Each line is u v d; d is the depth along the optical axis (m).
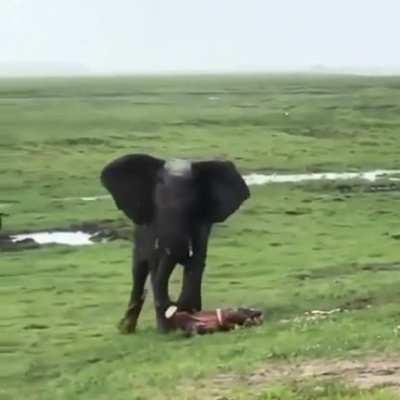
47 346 51.31
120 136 195.62
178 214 48.53
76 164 153.12
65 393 38.84
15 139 183.25
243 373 36.09
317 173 150.00
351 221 102.56
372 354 36.94
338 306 57.47
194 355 41.56
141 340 49.19
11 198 118.25
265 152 175.00
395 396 29.50
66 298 65.94
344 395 30.36
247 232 95.12
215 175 49.56
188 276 49.75
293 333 43.69
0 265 80.00
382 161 164.62
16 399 39.75
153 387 36.03
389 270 74.19
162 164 50.44
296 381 33.41
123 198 50.69
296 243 89.19
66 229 98.94
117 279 73.44
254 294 63.97
